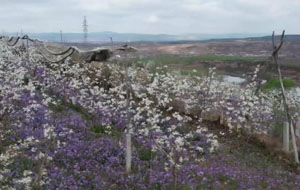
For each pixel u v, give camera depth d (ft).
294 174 41.68
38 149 31.60
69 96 51.29
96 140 39.68
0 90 42.70
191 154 40.14
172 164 34.17
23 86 46.01
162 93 52.03
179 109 56.80
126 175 32.37
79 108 49.37
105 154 36.24
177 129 47.52
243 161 43.65
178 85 55.62
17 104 42.75
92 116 47.39
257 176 37.91
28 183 25.89
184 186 31.32
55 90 52.49
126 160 33.88
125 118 46.34
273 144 51.19
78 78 58.70
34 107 41.14
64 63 59.16
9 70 49.29
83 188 28.53
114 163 35.12
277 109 57.57
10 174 27.55
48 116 42.16
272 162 46.09
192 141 45.01
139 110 43.68
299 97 61.46
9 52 57.62
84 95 50.70
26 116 39.34
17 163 29.73
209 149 43.60
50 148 34.40
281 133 52.95
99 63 64.49
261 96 58.13
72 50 40.55
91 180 30.19
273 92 61.62
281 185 37.24
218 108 57.21
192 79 61.98
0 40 69.00
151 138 41.37
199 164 38.73
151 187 30.53
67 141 37.88
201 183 32.86
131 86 52.42
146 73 63.31
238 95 57.82
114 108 47.39
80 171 31.91
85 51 37.88
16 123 37.73
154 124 45.19
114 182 30.96
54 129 38.55
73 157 34.35
